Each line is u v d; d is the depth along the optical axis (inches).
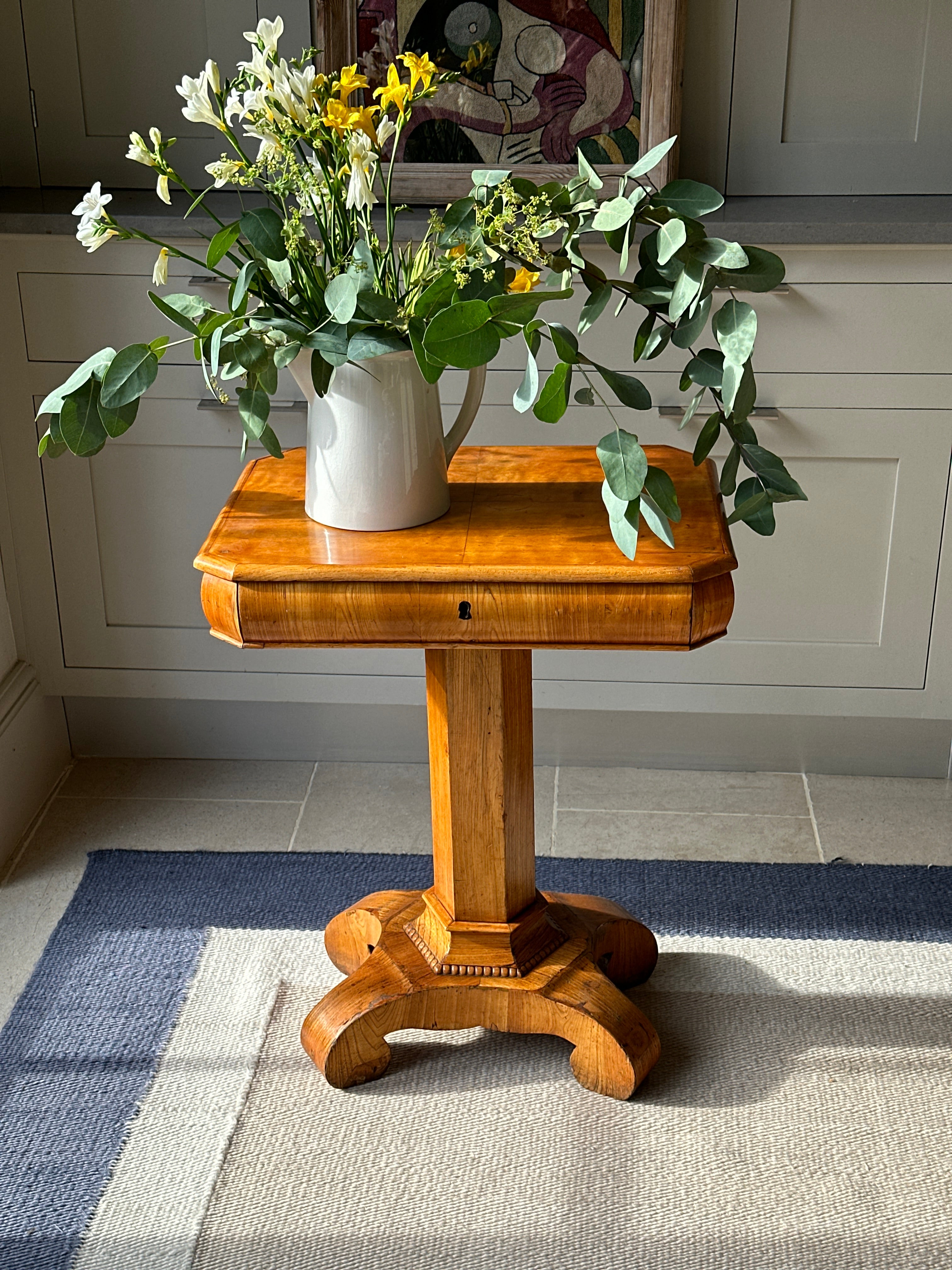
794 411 85.7
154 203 90.9
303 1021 72.4
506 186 52.7
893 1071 69.4
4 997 75.9
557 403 53.0
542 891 84.6
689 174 96.4
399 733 100.1
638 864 87.8
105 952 79.6
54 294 85.1
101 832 92.4
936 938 79.9
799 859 88.4
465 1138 65.6
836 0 91.0
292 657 94.7
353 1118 66.9
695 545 55.7
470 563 54.0
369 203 51.2
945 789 96.7
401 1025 68.4
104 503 90.8
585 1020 66.7
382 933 71.9
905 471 86.5
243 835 91.8
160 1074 69.9
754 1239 59.7
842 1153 64.2
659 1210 61.3
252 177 53.1
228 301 58.4
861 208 88.3
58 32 93.5
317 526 59.1
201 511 90.9
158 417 88.0
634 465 52.1
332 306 51.4
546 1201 61.9
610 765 99.9
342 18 88.7
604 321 83.9
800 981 76.2
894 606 90.3
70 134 96.4
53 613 94.3
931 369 83.8
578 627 54.2
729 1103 67.4
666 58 87.7
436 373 51.6
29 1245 59.7
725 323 53.1
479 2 88.0
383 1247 59.6
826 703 93.5
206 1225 60.7
